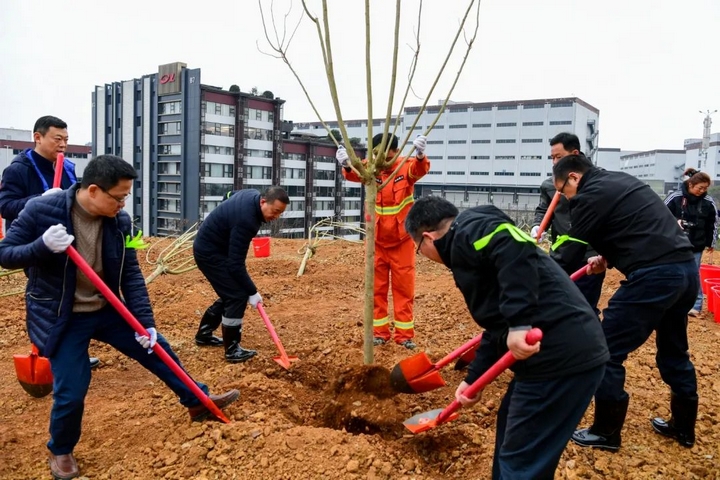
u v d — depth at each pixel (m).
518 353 2.38
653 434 3.60
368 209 3.99
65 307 2.97
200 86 26.91
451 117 48.66
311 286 7.68
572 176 3.51
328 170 35.75
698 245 6.61
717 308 6.31
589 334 2.51
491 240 2.43
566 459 3.22
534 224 5.27
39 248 2.79
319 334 5.55
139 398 3.96
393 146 4.70
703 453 3.37
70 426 2.98
